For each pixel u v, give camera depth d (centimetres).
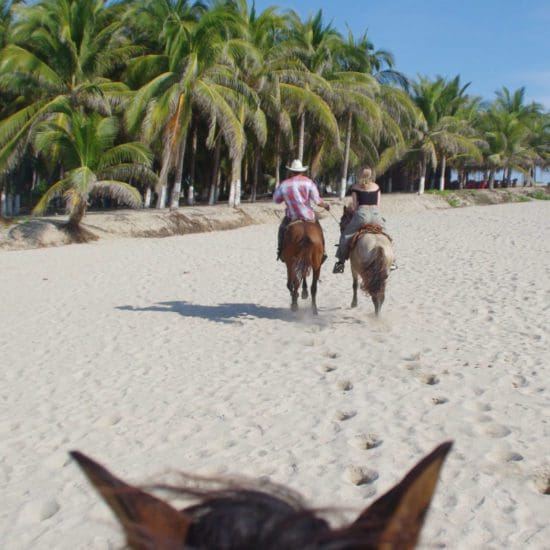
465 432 579
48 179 3738
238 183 3394
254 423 634
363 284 1001
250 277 1555
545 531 419
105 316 1176
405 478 101
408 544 91
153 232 2609
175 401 711
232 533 85
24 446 611
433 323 1016
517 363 779
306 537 84
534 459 520
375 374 763
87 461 100
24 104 2992
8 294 1421
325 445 571
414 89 4594
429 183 6322
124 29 3005
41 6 2758
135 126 2731
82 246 2297
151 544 88
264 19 3112
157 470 539
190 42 2680
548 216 2886
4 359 920
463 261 1666
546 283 1287
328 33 3512
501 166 5456
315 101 3095
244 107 2939
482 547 404
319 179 5125
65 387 784
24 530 461
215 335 1006
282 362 838
